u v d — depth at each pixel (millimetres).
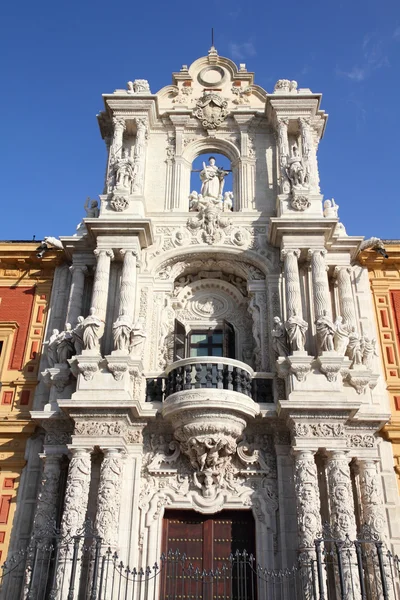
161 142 24031
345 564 15594
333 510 16422
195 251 21328
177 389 18328
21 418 19594
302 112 23297
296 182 21547
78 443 17203
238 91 25109
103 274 19953
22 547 17609
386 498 18234
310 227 20266
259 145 23812
